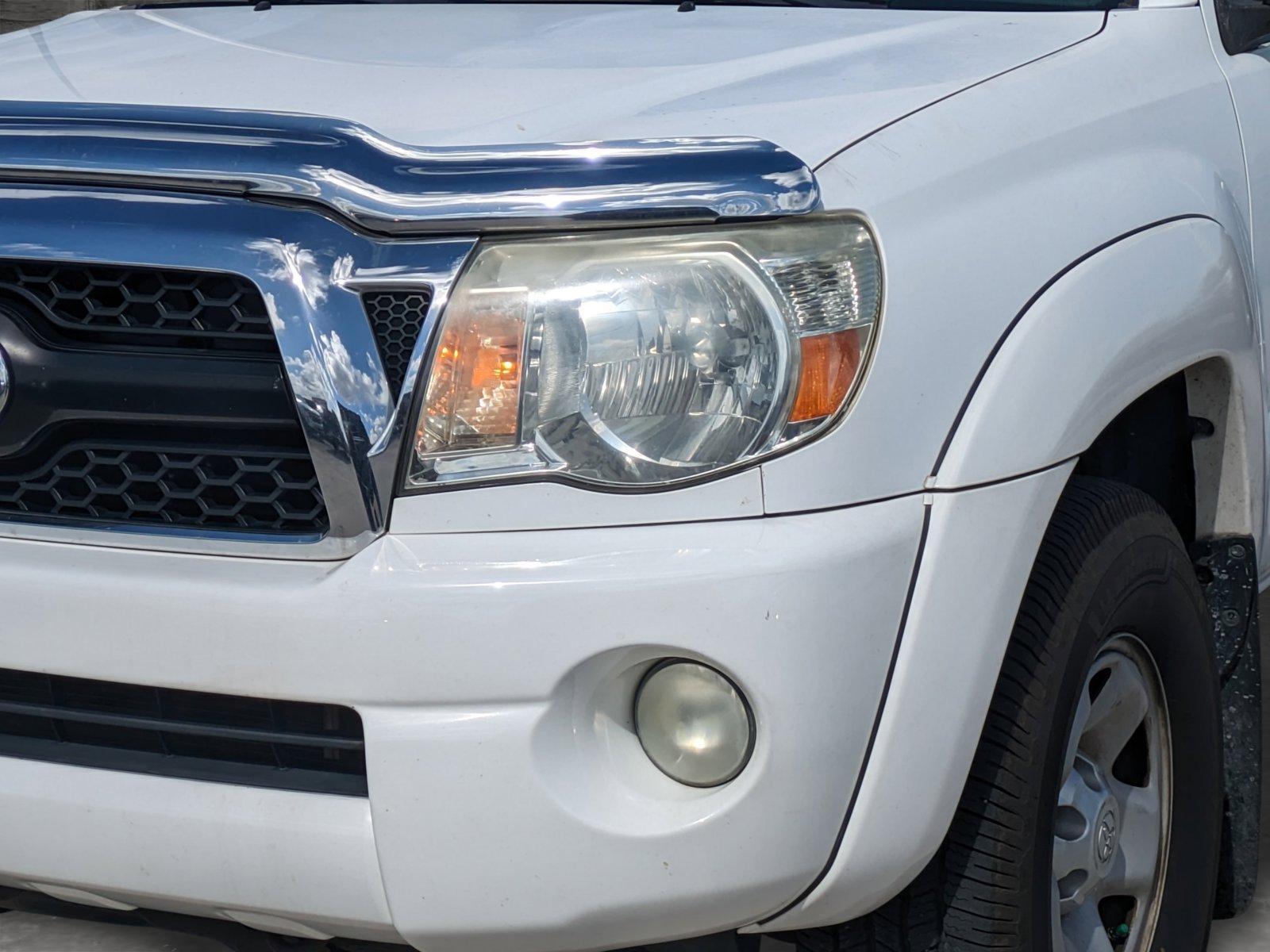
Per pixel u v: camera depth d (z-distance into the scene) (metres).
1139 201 1.96
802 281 1.54
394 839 1.52
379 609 1.49
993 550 1.63
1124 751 2.12
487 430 1.52
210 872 1.59
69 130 1.62
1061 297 1.75
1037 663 1.75
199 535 1.58
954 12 2.36
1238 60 2.54
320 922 1.60
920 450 1.60
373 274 1.52
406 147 1.56
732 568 1.48
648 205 1.52
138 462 1.61
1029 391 1.68
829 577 1.50
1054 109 1.94
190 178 1.56
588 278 1.53
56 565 1.59
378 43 2.13
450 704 1.50
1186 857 2.16
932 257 1.63
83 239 1.57
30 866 1.66
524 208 1.52
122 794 1.61
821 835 1.54
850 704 1.52
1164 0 2.40
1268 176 2.46
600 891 1.53
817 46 2.05
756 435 1.52
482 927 1.54
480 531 1.52
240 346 1.57
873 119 1.71
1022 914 1.76
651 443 1.52
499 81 1.85
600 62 1.95
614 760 1.55
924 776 1.59
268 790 1.58
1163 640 2.03
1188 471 2.31
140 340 1.60
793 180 1.53
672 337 1.53
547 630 1.48
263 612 1.51
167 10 2.70
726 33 2.15
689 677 1.53
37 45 2.28
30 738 1.68
